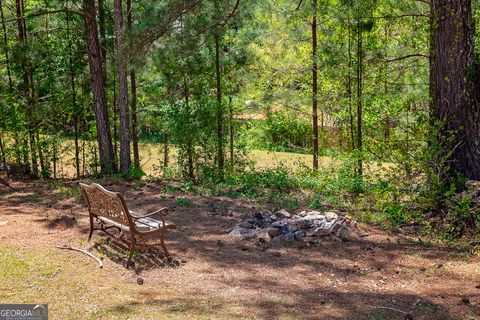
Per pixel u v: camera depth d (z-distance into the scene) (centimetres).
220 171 1364
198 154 1406
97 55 1446
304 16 1492
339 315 491
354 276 612
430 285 576
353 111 1486
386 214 847
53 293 521
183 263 651
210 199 1077
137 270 616
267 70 1998
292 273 622
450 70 894
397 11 1349
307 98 1620
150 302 514
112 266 624
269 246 730
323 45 1455
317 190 1193
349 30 1408
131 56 1259
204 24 1302
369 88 1444
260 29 1634
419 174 845
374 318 484
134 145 1614
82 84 1546
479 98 891
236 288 567
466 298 528
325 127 1872
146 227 681
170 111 1443
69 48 1494
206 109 1399
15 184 1270
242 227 805
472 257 678
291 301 530
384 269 635
